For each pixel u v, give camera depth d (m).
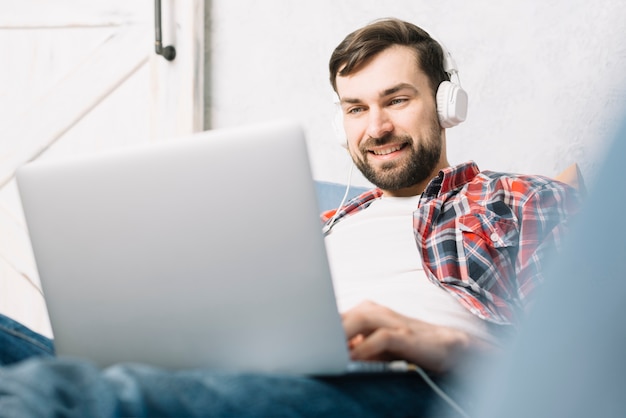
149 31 2.14
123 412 0.50
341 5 1.97
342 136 1.44
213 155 0.63
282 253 0.63
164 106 2.12
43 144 2.27
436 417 0.65
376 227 1.30
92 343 0.72
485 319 1.06
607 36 1.64
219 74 2.12
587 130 1.65
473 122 1.78
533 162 1.71
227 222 0.63
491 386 0.39
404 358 0.75
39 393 0.48
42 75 2.28
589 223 0.25
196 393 0.54
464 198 1.25
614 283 0.25
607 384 0.27
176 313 0.67
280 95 2.05
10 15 2.31
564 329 0.29
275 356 0.65
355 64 1.34
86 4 2.23
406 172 1.33
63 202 0.69
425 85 1.34
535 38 1.72
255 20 2.08
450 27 1.82
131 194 0.66
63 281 0.72
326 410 0.58
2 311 2.26
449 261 1.17
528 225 1.16
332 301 0.63
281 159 0.61
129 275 0.68
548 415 0.30
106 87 2.19
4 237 2.27
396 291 1.14
